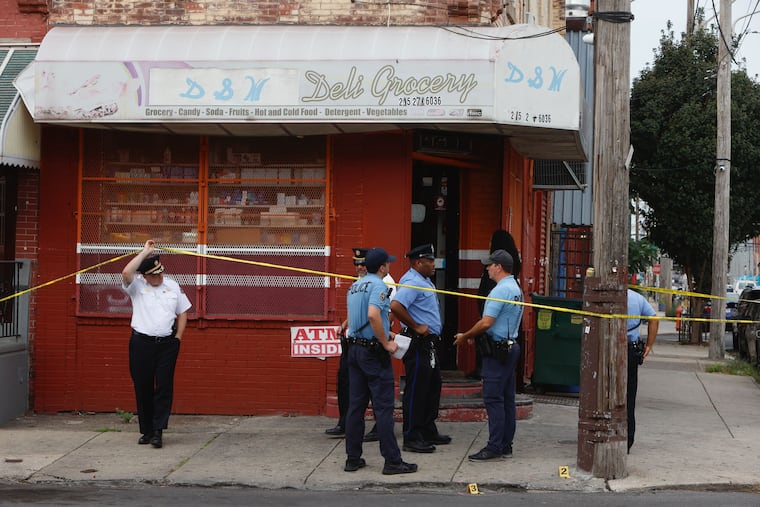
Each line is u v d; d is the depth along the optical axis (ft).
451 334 40.86
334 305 37.14
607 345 28.37
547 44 34.30
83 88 35.04
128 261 37.96
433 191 40.86
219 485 27.96
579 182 54.95
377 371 28.55
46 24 38.01
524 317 46.39
